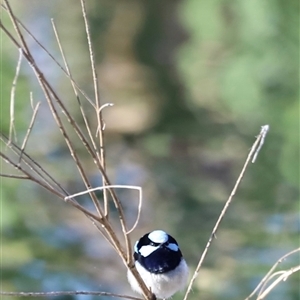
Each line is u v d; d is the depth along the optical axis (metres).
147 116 21.41
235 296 10.64
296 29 13.74
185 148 19.14
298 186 13.24
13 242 11.72
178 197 15.68
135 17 23.78
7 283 10.70
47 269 11.34
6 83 11.21
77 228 13.34
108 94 23.06
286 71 13.95
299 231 12.63
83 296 10.70
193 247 12.79
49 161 15.07
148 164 18.19
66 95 17.80
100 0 22.89
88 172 15.57
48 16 21.47
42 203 12.94
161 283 6.56
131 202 15.65
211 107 19.62
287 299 10.09
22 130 11.18
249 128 17.77
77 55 21.94
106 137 20.56
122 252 5.41
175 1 23.44
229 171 17.56
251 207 13.88
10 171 11.29
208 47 17.88
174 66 22.61
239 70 15.15
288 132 13.17
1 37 11.53
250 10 14.50
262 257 11.89
